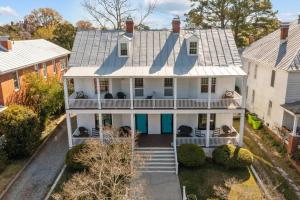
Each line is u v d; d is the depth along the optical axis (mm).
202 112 22531
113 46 25656
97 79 22000
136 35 26594
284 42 28906
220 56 24641
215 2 45312
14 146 22531
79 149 21469
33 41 38688
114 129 21844
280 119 25984
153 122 25672
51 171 21656
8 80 25250
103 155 17984
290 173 21188
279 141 25484
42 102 28312
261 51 32219
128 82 24672
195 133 24734
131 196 17391
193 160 21172
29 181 20375
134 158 20203
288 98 25094
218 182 19812
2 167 21344
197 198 18125
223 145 22609
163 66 23641
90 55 24875
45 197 18469
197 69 22953
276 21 44844
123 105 22719
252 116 31047
